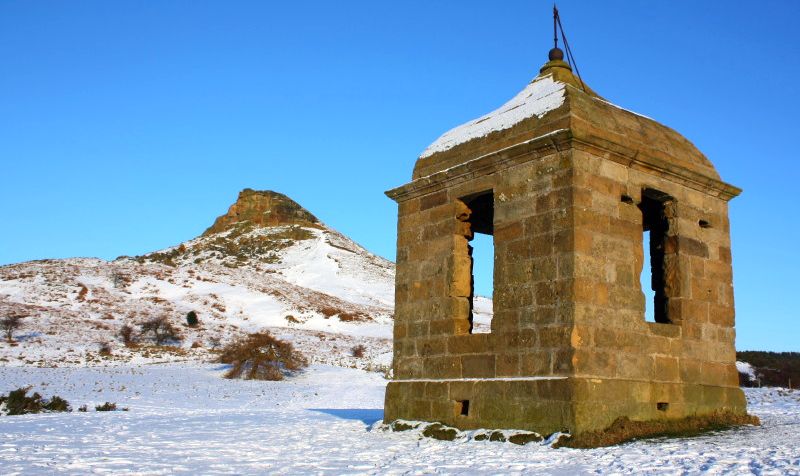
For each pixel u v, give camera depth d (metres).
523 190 12.01
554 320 11.01
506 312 11.84
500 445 10.70
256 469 8.93
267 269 108.75
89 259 84.81
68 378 33.50
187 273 81.69
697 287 12.93
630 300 11.59
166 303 67.06
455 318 12.93
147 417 18.25
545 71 13.65
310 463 9.48
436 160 14.13
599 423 10.57
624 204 11.92
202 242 130.38
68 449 10.91
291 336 59.84
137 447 11.28
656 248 13.98
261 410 22.88
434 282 13.49
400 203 14.66
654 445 9.98
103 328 53.91
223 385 34.91
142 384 33.12
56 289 65.06
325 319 70.00
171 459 9.88
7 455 10.09
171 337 53.41
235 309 69.62
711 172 13.78
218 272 85.06
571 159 11.32
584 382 10.52
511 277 11.89
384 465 9.19
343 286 97.25
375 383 38.38
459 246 13.32
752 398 22.81
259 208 145.50
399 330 14.05
